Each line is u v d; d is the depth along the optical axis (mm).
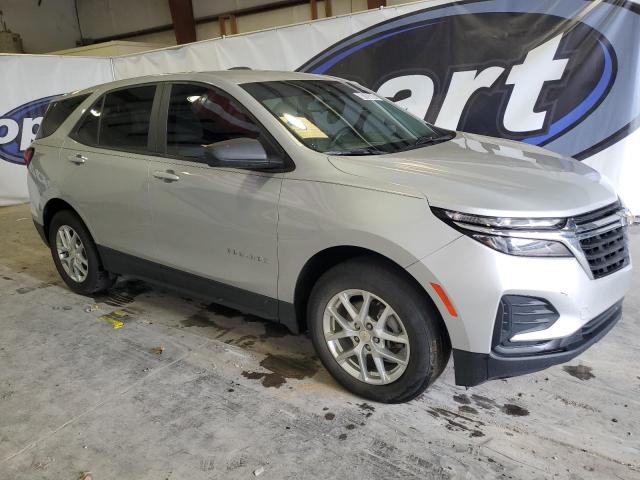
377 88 6023
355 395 2654
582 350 2260
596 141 5168
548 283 2092
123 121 3498
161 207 3145
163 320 3627
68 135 3855
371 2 8500
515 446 2254
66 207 3982
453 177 2338
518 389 2668
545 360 2201
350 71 6156
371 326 2467
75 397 2750
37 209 4164
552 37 5090
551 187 2322
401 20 5707
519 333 2154
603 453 2191
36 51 13117
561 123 5238
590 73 5035
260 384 2801
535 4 5086
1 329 3594
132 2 12484
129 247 3480
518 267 2078
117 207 3430
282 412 2549
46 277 4617
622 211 2465
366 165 2465
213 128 2951
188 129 3084
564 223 2150
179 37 11398
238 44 6906
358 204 2328
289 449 2287
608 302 2291
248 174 2725
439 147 2912
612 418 2410
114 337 3400
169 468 2207
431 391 2672
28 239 5977
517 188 2266
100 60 8406
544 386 2684
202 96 3061
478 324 2135
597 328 2344
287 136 2652
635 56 4848
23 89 7836
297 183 2537
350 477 2111
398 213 2229
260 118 2750
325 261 2605
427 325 2295
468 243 2100
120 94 3574
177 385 2816
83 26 13688
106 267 3783
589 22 4941
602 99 5059
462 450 2238
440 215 2152
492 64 5375
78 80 8281
